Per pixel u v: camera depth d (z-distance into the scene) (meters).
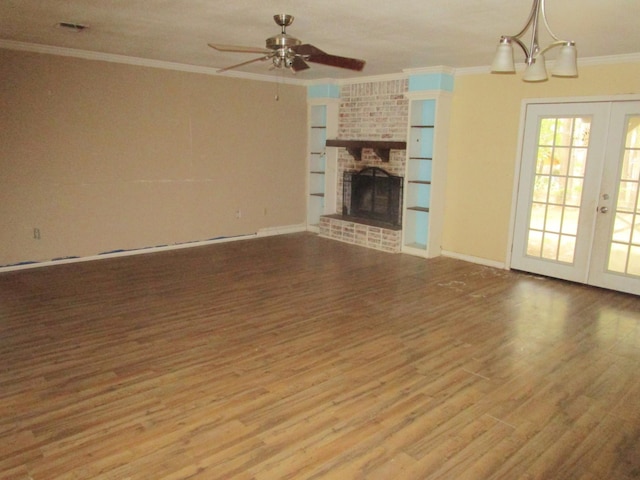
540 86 5.10
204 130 6.33
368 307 4.23
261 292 4.60
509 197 5.50
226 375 2.98
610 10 3.08
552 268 5.24
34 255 5.29
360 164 7.01
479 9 3.16
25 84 4.93
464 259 6.01
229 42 4.46
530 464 2.21
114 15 3.56
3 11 3.51
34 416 2.51
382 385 2.90
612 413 2.64
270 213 7.26
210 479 2.07
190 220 6.43
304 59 3.29
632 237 4.66
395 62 5.30
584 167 4.89
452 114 5.89
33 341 3.42
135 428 2.42
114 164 5.66
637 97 4.45
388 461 2.21
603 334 3.72
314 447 2.30
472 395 2.80
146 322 3.80
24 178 5.09
